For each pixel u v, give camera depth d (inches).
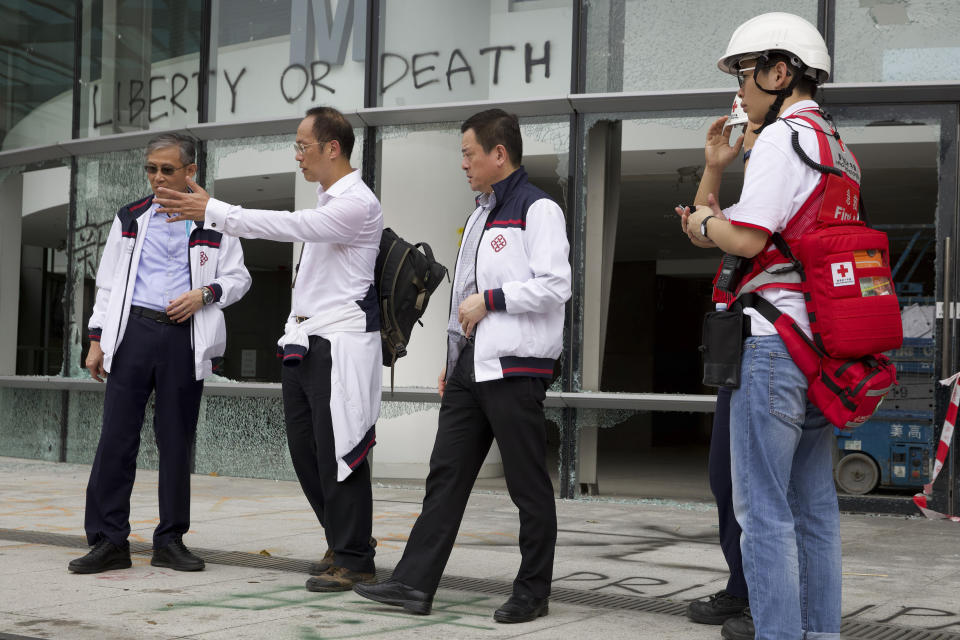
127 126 340.8
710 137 126.0
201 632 120.6
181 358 161.2
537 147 280.5
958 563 181.0
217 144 323.9
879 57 254.1
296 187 313.9
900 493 254.1
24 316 370.0
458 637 121.0
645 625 130.0
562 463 274.5
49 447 351.9
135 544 183.8
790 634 102.3
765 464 103.7
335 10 306.8
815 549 110.8
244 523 214.4
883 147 265.4
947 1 250.2
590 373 275.3
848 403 100.3
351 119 301.0
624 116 272.2
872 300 99.8
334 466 146.6
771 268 104.0
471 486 137.7
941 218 249.3
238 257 167.5
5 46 375.9
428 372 305.9
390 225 301.7
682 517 240.5
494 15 287.3
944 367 247.0
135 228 163.5
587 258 276.8
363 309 148.9
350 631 122.6
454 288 142.2
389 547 187.9
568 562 177.0
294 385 154.5
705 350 106.9
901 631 129.7
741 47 109.7
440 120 294.4
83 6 352.2
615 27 274.5
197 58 326.6
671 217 476.4
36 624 123.4
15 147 372.8
